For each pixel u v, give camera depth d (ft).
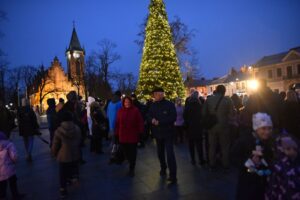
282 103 18.52
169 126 20.79
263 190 10.85
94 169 26.07
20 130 31.42
